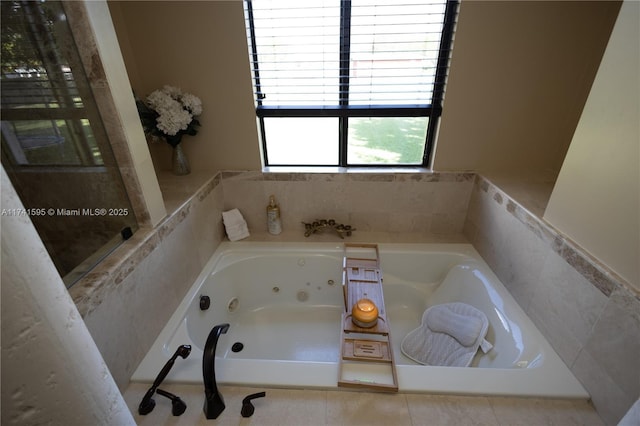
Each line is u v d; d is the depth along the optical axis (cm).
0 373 40
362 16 154
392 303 191
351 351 122
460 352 139
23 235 42
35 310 44
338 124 185
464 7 145
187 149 185
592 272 98
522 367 113
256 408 97
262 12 155
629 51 83
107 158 107
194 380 105
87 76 97
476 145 176
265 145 193
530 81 159
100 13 94
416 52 161
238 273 182
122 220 115
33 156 87
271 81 173
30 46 84
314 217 202
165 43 158
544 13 144
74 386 51
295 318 189
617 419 90
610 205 92
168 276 131
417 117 179
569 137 169
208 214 174
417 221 199
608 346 92
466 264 173
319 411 97
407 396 101
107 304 95
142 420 94
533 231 128
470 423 94
